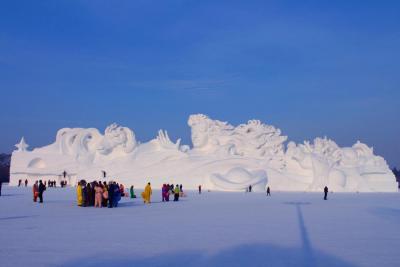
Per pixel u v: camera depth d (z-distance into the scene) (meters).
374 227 21.12
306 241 16.41
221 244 15.47
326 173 86.88
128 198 48.88
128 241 15.91
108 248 14.41
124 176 86.12
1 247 14.46
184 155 89.69
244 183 79.12
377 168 99.44
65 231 18.47
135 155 92.38
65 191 60.56
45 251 13.78
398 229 20.38
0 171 154.88
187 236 17.34
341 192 83.88
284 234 18.27
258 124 94.94
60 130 98.31
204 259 12.80
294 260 12.80
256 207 34.53
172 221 22.95
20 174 95.31
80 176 88.94
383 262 12.61
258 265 12.07
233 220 23.78
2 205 32.62
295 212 29.84
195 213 28.17
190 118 95.75
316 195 63.66
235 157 88.44
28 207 31.02
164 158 90.31
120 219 23.78
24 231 18.36
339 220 24.50
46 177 94.38
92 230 18.89
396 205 39.28
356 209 33.62
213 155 90.69
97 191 33.03
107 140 93.19
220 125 94.88
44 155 96.00
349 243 16.05
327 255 13.63
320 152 96.19
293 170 91.88
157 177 85.44
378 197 58.31
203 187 83.75
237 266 11.91
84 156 95.88
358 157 100.69
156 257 13.01
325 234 18.45
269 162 90.38
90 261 12.31
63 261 12.27
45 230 18.72
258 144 93.50
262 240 16.50
